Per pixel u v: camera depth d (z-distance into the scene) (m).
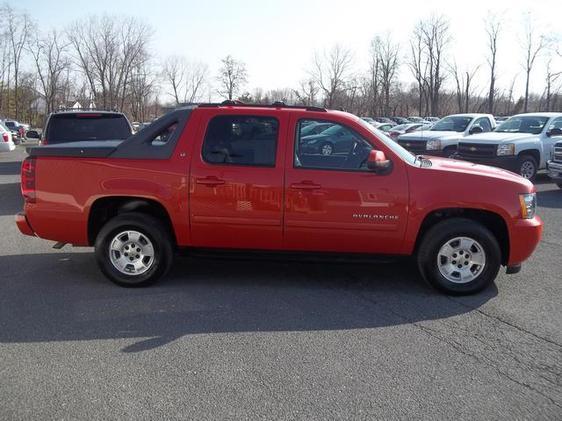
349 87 74.50
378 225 5.15
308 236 5.21
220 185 5.14
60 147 5.32
